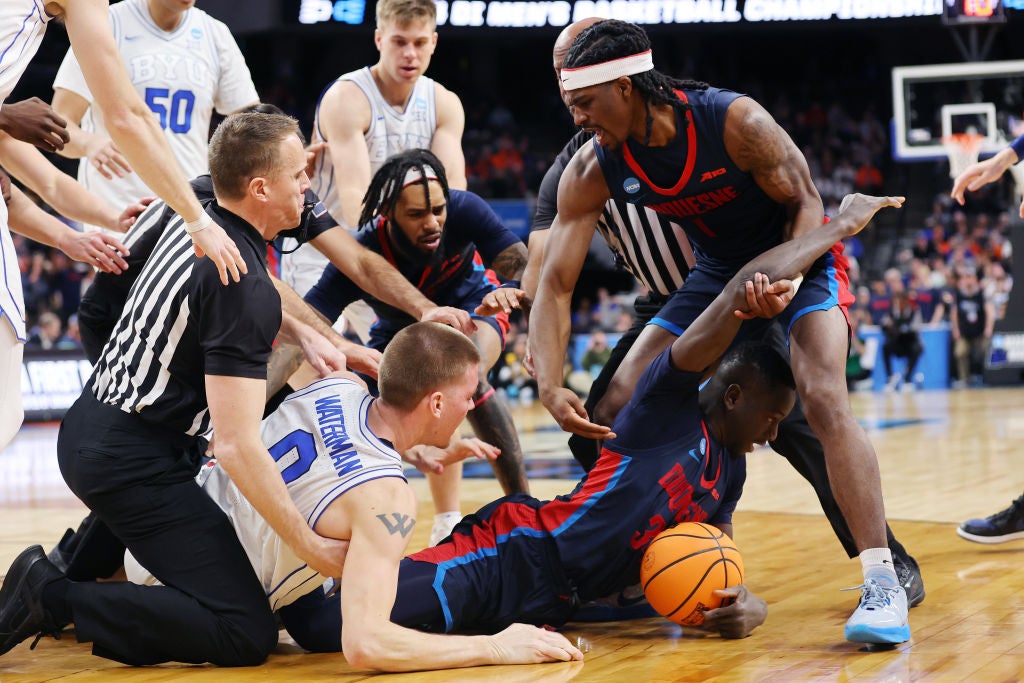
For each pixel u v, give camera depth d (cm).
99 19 260
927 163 1931
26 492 633
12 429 263
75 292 1381
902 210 1897
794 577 360
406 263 376
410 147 468
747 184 298
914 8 1534
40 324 1241
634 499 288
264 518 250
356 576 248
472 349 269
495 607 286
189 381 265
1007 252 1558
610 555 288
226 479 279
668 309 333
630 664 260
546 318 311
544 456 766
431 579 275
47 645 299
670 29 1558
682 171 293
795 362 290
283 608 281
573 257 313
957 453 713
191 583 264
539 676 249
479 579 283
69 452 271
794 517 482
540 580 288
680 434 293
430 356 262
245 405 250
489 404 375
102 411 272
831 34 2039
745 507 514
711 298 327
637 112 284
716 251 326
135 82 447
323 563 251
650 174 296
